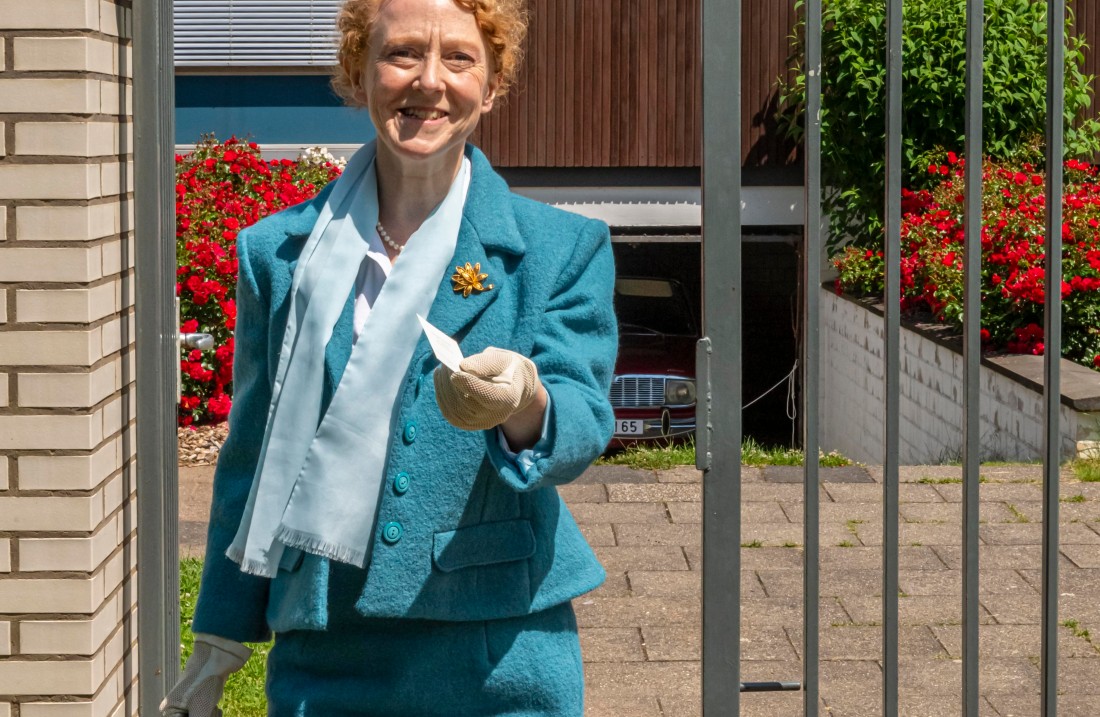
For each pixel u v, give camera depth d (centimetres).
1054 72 239
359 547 214
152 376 285
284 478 219
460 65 218
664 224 1377
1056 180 240
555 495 233
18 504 268
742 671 489
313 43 1349
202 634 236
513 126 1362
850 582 582
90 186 265
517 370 196
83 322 265
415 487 216
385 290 219
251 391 232
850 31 1204
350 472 214
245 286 231
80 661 271
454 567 217
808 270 235
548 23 1351
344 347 221
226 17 1348
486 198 227
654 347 1190
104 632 279
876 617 541
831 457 809
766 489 736
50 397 266
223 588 236
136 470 299
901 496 721
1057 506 246
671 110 1363
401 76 215
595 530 657
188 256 929
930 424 1007
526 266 224
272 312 227
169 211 299
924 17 1194
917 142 1215
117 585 288
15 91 261
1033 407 821
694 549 626
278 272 228
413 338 218
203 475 795
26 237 263
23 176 262
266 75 1355
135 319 292
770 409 1675
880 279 1176
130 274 294
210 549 237
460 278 220
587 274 227
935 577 588
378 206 229
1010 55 1195
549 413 205
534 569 224
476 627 221
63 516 268
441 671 221
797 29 1319
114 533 285
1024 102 1192
